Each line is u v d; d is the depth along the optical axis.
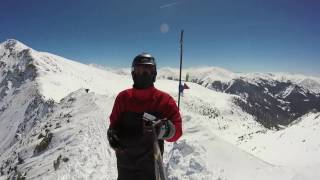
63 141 25.48
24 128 75.31
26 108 92.56
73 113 34.19
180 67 22.89
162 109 3.93
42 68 137.62
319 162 16.44
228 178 11.91
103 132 23.03
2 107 114.44
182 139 15.53
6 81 141.75
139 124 3.89
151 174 3.85
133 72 4.01
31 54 153.50
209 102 187.00
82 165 17.31
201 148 13.60
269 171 13.20
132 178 3.88
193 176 11.94
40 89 97.50
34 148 29.92
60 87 108.31
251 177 12.48
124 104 3.97
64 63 182.38
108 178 15.19
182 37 22.31
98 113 29.48
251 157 14.62
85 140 22.05
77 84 122.56
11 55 167.38
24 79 132.75
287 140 30.03
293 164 19.06
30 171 21.66
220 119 149.00
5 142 78.94
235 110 188.00
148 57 4.00
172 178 12.06
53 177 16.89
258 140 36.91
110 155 18.27
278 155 25.03
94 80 169.12
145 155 3.85
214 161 13.16
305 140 27.64
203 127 18.00
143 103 3.94
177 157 13.27
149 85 4.02
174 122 3.89
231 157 13.93
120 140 3.92
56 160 19.98
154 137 3.56
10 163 32.12
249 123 158.75
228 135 111.94
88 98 38.72
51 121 38.25
